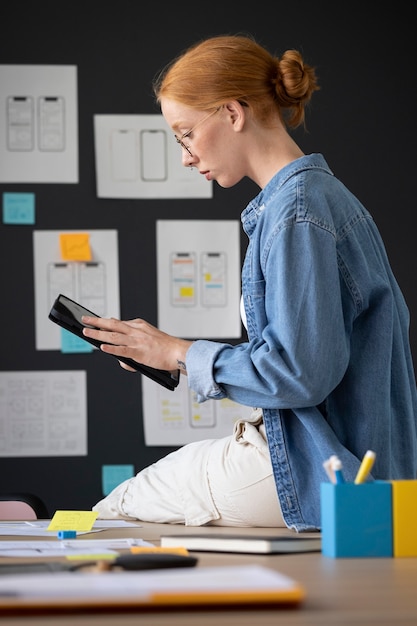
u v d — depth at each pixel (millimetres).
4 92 3920
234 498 2113
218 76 2049
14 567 1047
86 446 3861
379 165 4016
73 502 3838
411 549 1246
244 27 4000
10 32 3934
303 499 1969
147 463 3879
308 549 1329
